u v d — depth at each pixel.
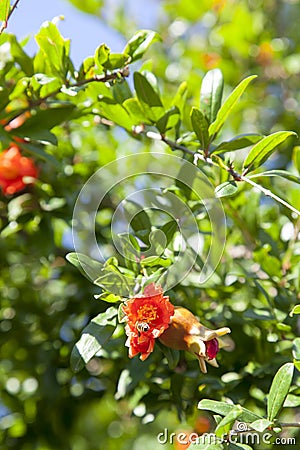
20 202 0.89
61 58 0.76
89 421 1.12
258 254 0.85
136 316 0.66
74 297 0.95
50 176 0.91
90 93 0.82
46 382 0.93
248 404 0.82
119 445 1.13
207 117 0.76
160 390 0.84
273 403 0.67
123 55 0.75
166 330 0.68
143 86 0.77
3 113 0.78
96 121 0.88
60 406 0.95
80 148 0.96
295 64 1.29
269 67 1.30
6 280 0.99
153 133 0.78
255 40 1.31
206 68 1.29
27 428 0.96
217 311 0.85
